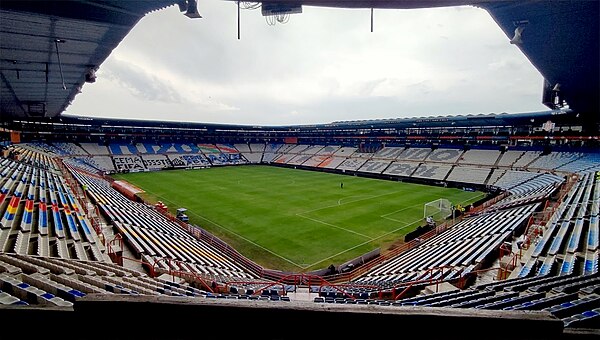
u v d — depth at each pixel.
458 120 53.16
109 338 2.19
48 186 26.45
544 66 18.58
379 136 72.25
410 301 8.24
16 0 11.13
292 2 7.73
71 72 21.44
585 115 39.78
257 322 2.17
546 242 15.48
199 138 84.50
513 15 12.41
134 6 11.72
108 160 63.47
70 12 12.33
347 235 25.25
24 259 8.00
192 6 8.42
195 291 10.62
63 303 4.06
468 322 2.12
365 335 2.12
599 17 12.18
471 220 27.59
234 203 34.88
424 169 54.84
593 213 18.23
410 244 23.27
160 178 52.59
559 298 5.70
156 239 19.70
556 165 43.03
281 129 86.31
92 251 14.73
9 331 2.27
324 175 58.94
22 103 33.38
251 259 20.92
